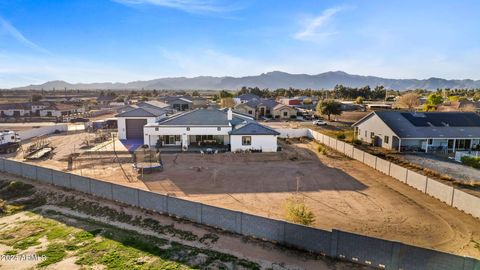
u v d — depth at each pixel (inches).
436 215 792.3
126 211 819.4
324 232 587.8
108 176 1152.2
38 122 2913.4
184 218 762.2
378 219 772.0
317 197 928.9
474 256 599.5
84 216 809.5
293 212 722.8
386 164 1165.7
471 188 990.4
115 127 2389.3
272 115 3309.5
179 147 1636.3
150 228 723.4
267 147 1557.6
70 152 1552.7
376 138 1765.5
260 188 1013.8
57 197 941.8
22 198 957.8
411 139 1571.1
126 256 601.0
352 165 1312.7
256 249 620.1
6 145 1587.1
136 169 1210.6
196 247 631.8
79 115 3412.9
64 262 584.1
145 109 1980.8
